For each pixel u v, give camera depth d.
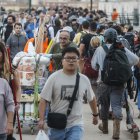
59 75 17.22
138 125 27.25
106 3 117.94
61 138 17.12
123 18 81.56
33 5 159.50
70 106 17.11
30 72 24.28
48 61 24.25
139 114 29.05
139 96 28.44
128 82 24.41
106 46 24.31
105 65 23.36
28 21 50.62
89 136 24.83
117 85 23.33
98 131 25.86
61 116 16.95
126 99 24.95
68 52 17.08
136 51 29.42
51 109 17.34
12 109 16.42
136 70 27.62
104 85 23.83
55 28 42.72
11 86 16.94
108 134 25.30
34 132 24.62
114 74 23.14
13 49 33.62
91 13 73.44
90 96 17.61
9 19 42.47
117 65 23.08
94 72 28.70
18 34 33.66
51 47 24.73
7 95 16.41
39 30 26.06
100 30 35.69
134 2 103.50
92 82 28.88
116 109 23.69
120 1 109.81
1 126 16.28
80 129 17.17
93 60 24.67
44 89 17.25
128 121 25.25
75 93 17.12
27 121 24.39
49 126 17.11
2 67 16.64
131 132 25.14
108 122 27.67
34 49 25.94
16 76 17.06
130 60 23.72
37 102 24.38
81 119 17.33
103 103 24.69
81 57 29.19
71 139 16.94
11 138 16.92
